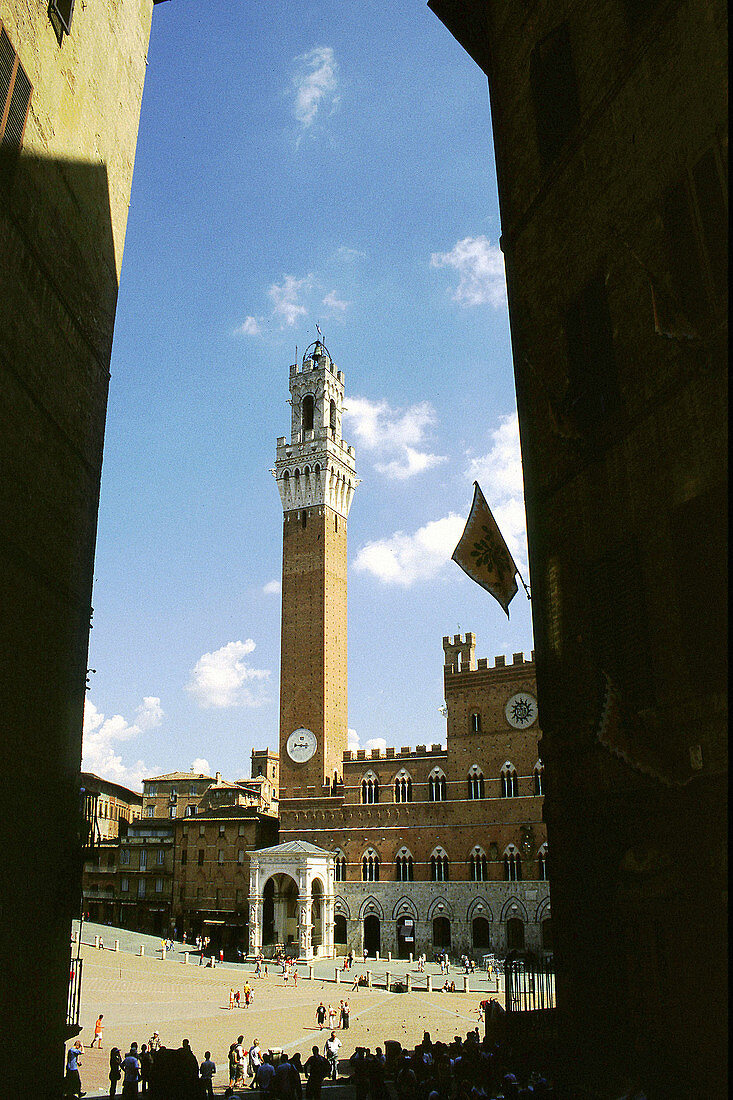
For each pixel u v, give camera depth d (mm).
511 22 24281
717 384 13930
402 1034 52375
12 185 19438
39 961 20953
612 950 16031
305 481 127875
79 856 23734
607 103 18297
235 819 116125
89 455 25688
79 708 24859
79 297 24391
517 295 22984
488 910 94438
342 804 107250
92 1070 40250
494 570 22312
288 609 122625
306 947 96000
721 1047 12352
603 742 15617
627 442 16922
